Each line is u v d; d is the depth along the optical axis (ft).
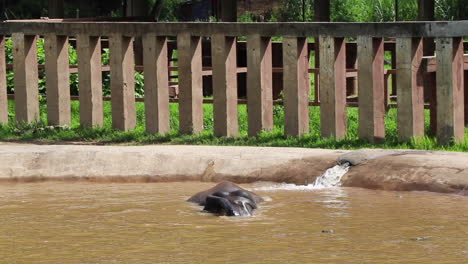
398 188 39.68
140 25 54.49
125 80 55.62
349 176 41.37
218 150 45.32
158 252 28.81
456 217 33.68
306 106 51.83
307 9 144.36
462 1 119.44
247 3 151.02
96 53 56.65
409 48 47.98
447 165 39.47
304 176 42.16
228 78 53.01
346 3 135.44
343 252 28.40
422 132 49.06
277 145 50.19
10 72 73.46
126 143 53.67
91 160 45.09
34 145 48.91
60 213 35.88
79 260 27.86
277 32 51.34
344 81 50.65
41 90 71.51
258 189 41.16
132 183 43.86
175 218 34.65
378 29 48.60
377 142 49.39
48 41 57.11
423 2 75.15
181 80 54.08
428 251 28.37
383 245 29.30
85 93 56.70
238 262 27.35
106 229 32.60
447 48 46.96
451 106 47.14
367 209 35.63
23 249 29.48
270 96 52.90
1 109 59.11
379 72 49.42
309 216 34.47
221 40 52.75
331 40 49.96
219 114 53.26
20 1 160.15
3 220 34.47
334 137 50.29
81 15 163.94
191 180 43.78
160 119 54.75
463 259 27.30
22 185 43.68
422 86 48.78
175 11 160.86
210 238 30.86
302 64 51.37
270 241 30.19
